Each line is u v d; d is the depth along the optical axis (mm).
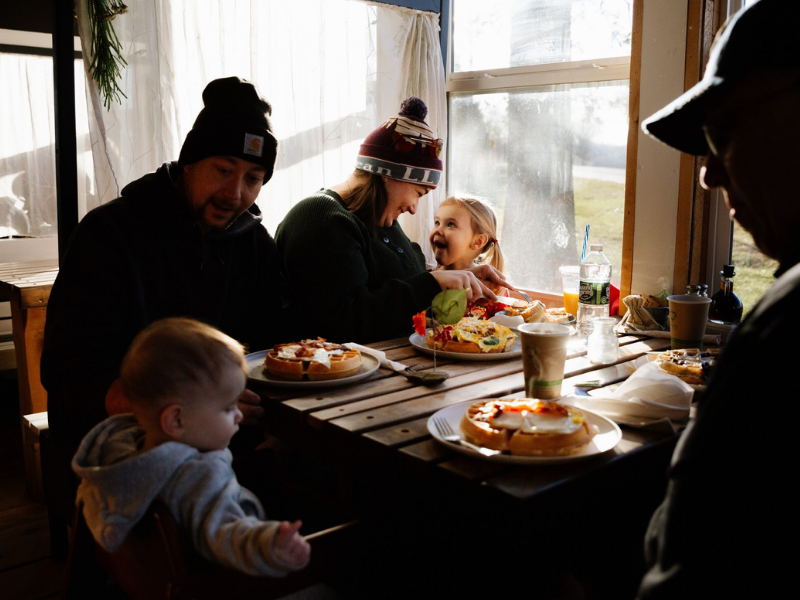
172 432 1032
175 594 946
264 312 1999
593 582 1204
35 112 3283
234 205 1721
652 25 2041
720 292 1960
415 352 1773
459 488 1053
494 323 1854
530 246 2840
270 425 1458
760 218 734
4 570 1925
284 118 2656
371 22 2797
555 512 1021
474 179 3020
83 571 1188
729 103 710
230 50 2510
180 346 1040
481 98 2930
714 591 631
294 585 1078
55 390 1483
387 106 2898
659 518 794
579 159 2609
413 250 2496
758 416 618
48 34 3277
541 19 2662
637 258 2188
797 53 656
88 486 1039
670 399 1247
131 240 1648
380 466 1267
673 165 2055
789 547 598
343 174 2828
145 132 2340
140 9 2287
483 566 1153
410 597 1224
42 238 3357
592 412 1260
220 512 981
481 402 1226
